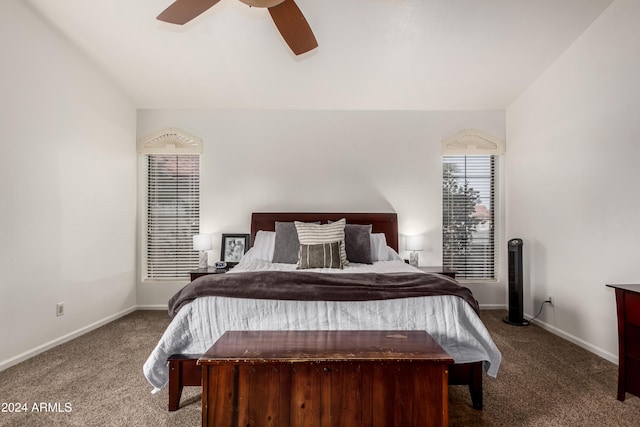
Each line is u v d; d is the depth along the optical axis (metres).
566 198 3.20
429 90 3.90
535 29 2.98
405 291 2.08
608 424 1.87
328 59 3.42
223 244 4.20
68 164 3.16
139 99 4.09
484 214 4.36
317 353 1.66
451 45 3.19
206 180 4.28
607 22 2.74
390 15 2.88
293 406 1.62
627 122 2.56
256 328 2.01
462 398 2.16
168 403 2.07
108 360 2.69
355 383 1.62
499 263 4.29
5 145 2.55
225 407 1.62
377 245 3.72
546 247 3.48
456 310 2.06
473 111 4.30
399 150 4.29
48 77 2.93
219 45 3.24
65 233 3.12
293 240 3.54
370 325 2.03
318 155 4.30
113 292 3.79
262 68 3.56
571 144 3.14
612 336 2.69
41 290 2.86
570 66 3.16
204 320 2.02
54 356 2.77
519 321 3.61
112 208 3.79
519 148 3.97
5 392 2.19
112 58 3.39
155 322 3.68
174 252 4.32
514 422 1.89
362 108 4.27
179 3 2.07
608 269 2.73
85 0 2.71
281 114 4.31
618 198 2.63
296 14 2.15
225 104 4.19
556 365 2.61
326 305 2.05
